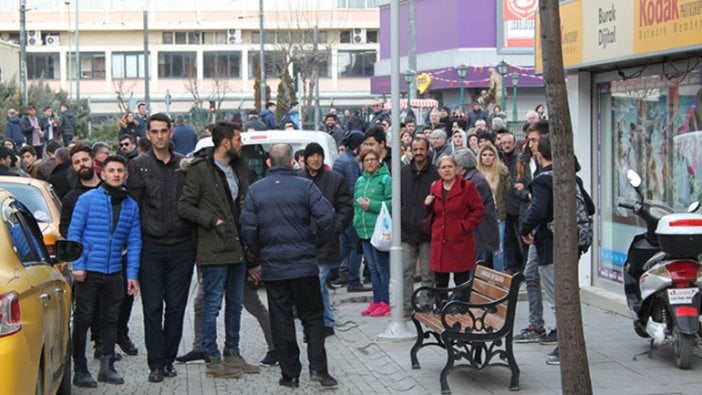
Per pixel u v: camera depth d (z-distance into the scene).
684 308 9.13
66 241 8.26
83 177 10.10
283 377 9.26
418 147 12.05
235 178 9.70
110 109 78.31
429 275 12.19
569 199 6.91
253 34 78.50
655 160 12.07
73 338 9.19
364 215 12.75
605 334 11.08
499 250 12.30
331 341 11.45
